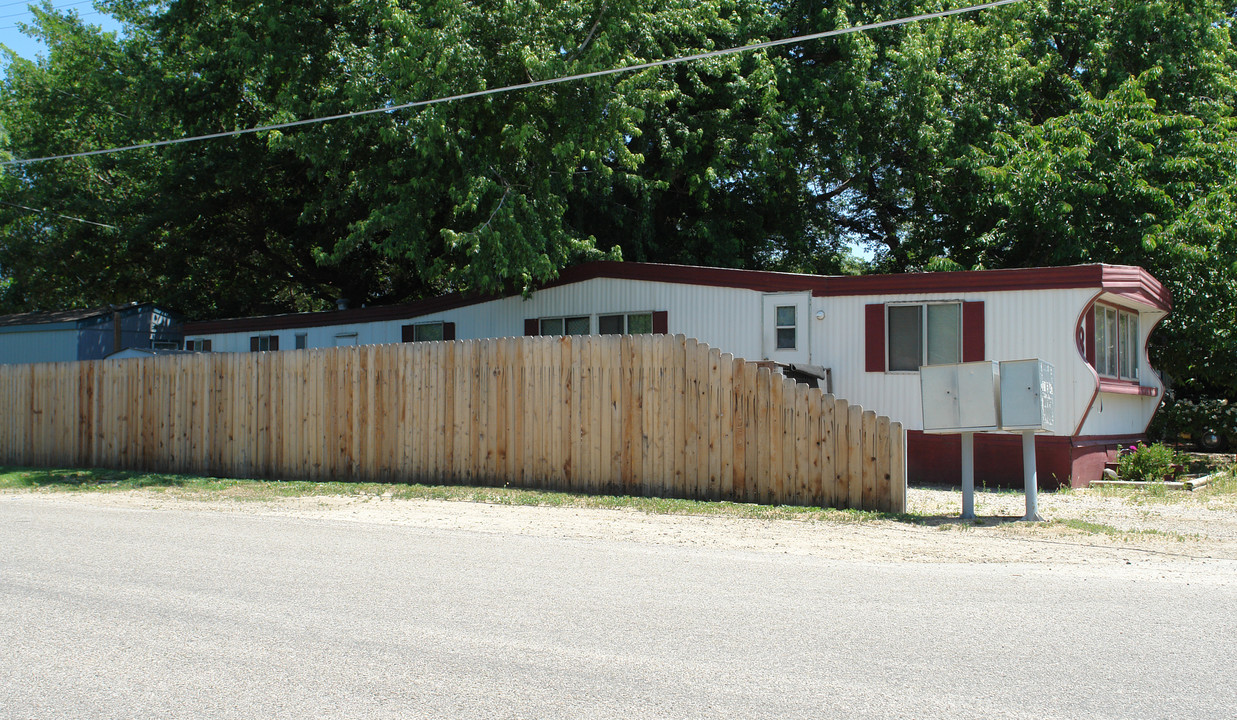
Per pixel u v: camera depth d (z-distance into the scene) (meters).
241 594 6.62
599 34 17.66
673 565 7.75
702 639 5.48
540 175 17.70
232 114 24.39
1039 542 8.88
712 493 11.79
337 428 14.41
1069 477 13.48
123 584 6.95
